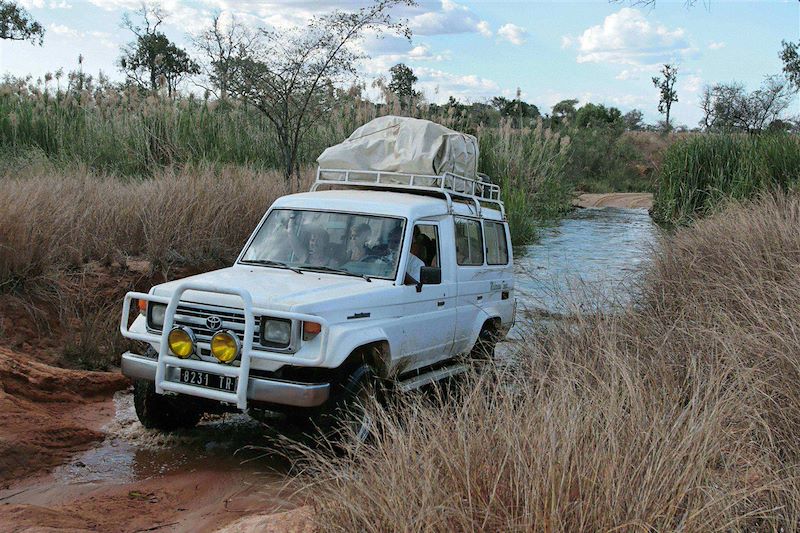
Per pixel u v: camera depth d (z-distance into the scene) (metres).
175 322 5.86
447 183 7.82
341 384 5.73
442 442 4.09
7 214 8.22
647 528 3.33
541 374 5.36
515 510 3.58
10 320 7.75
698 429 3.99
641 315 7.09
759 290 6.66
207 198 10.84
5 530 4.20
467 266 7.69
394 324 6.31
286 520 4.21
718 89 35.19
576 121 48.62
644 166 44.34
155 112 16.50
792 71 34.28
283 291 5.84
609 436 3.85
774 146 17.14
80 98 18.64
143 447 5.98
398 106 17.84
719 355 5.58
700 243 9.11
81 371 7.32
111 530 4.52
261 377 5.63
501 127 22.09
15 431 5.63
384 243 6.70
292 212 7.09
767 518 3.91
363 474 4.07
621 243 17.45
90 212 9.80
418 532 3.41
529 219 18.45
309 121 15.34
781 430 4.72
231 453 5.93
